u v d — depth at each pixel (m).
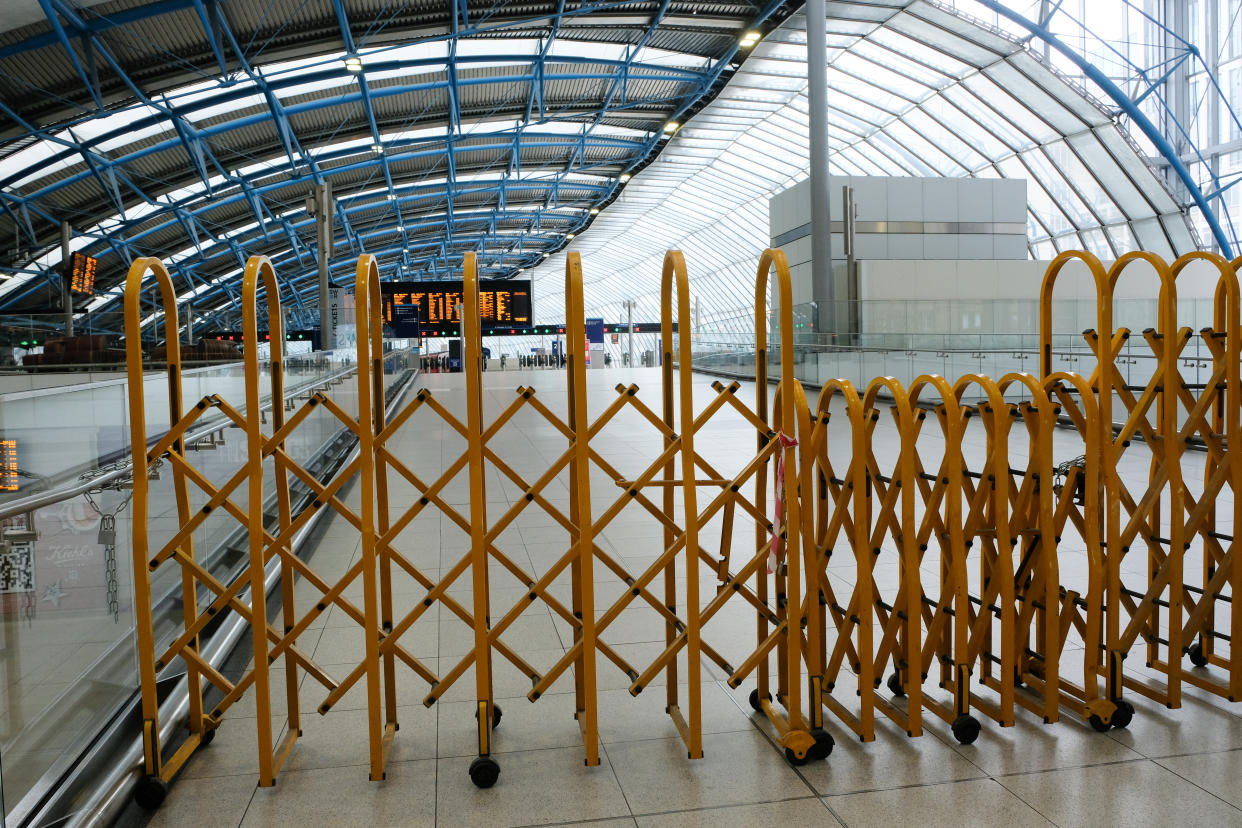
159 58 23.00
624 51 29.16
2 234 33.00
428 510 7.35
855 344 21.12
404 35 24.53
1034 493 3.50
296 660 3.13
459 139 37.59
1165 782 2.81
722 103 33.56
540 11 24.58
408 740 3.24
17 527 2.70
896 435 11.42
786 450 3.01
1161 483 3.36
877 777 2.90
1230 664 3.44
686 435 3.03
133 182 32.62
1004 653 3.21
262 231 45.59
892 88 30.03
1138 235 29.61
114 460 4.54
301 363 10.07
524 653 4.04
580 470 2.99
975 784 2.83
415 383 28.34
